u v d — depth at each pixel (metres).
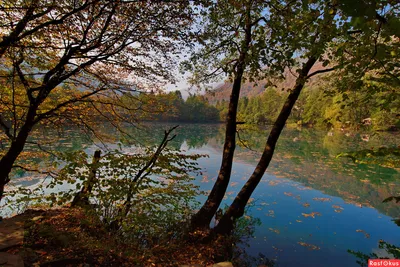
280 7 3.28
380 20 1.79
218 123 87.12
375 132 4.70
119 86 5.02
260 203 8.81
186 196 5.33
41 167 9.42
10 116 5.25
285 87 5.74
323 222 7.23
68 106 5.21
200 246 4.91
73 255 3.29
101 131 6.79
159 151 5.12
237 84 5.69
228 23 4.27
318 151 22.59
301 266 4.96
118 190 4.04
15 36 3.05
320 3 2.34
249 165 15.80
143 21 4.05
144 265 3.57
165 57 4.72
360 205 8.78
